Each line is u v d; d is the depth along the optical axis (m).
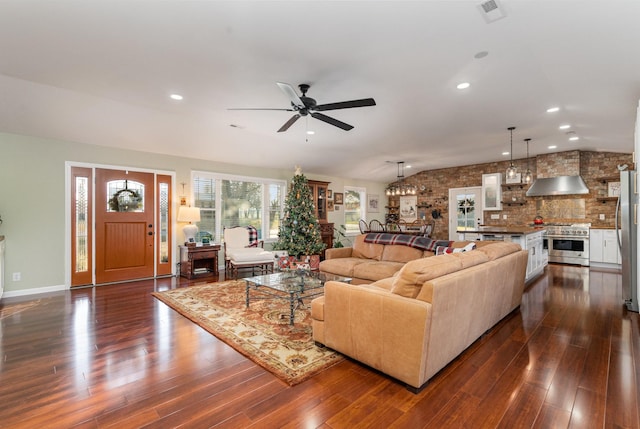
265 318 3.27
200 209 6.05
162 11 2.05
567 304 3.81
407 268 2.05
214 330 2.93
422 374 1.92
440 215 9.13
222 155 6.00
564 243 6.77
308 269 3.74
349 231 9.20
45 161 4.40
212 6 2.00
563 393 1.92
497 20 2.18
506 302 3.18
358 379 2.09
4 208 4.09
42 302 3.88
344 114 4.31
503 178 7.97
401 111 4.18
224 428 1.61
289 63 2.80
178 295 4.19
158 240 5.45
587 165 6.93
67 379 2.08
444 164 8.46
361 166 8.18
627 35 2.31
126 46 2.52
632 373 2.15
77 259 4.66
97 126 4.34
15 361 2.33
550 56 2.68
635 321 3.20
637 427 1.59
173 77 3.09
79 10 2.04
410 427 1.62
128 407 1.79
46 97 3.57
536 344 2.65
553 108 4.03
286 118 4.46
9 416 1.70
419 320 1.89
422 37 2.38
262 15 2.10
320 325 2.53
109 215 4.95
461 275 2.25
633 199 3.64
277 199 7.39
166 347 2.58
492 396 1.89
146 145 5.10
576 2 1.97
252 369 2.23
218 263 6.15
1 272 3.86
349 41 2.44
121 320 3.23
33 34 2.34
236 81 3.18
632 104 3.73
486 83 3.27
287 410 1.76
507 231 4.80
